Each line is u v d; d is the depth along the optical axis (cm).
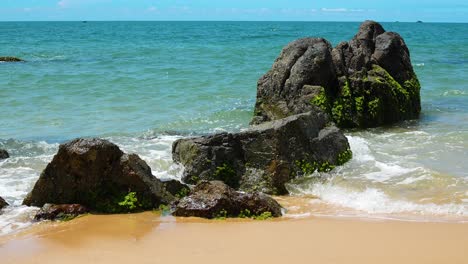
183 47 6388
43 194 1166
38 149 1725
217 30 14362
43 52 5844
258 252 884
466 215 1083
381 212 1118
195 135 1916
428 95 2742
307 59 2008
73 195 1159
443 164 1466
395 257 854
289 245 916
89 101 2614
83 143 1158
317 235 966
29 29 15725
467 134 1811
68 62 4556
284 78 2011
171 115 2294
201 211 1088
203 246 919
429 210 1117
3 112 2373
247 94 2786
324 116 1541
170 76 3400
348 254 870
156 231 1005
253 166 1344
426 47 6419
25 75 3450
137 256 877
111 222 1065
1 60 4641
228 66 3975
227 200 1098
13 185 1346
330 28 15912
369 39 2292
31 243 949
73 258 873
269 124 1409
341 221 1054
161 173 1427
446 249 887
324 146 1440
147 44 7269
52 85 3064
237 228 1015
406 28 16988
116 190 1162
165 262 848
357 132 1933
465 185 1276
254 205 1099
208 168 1338
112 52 5703
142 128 2050
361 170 1420
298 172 1357
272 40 8106
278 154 1330
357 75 2081
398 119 2112
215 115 2267
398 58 2244
